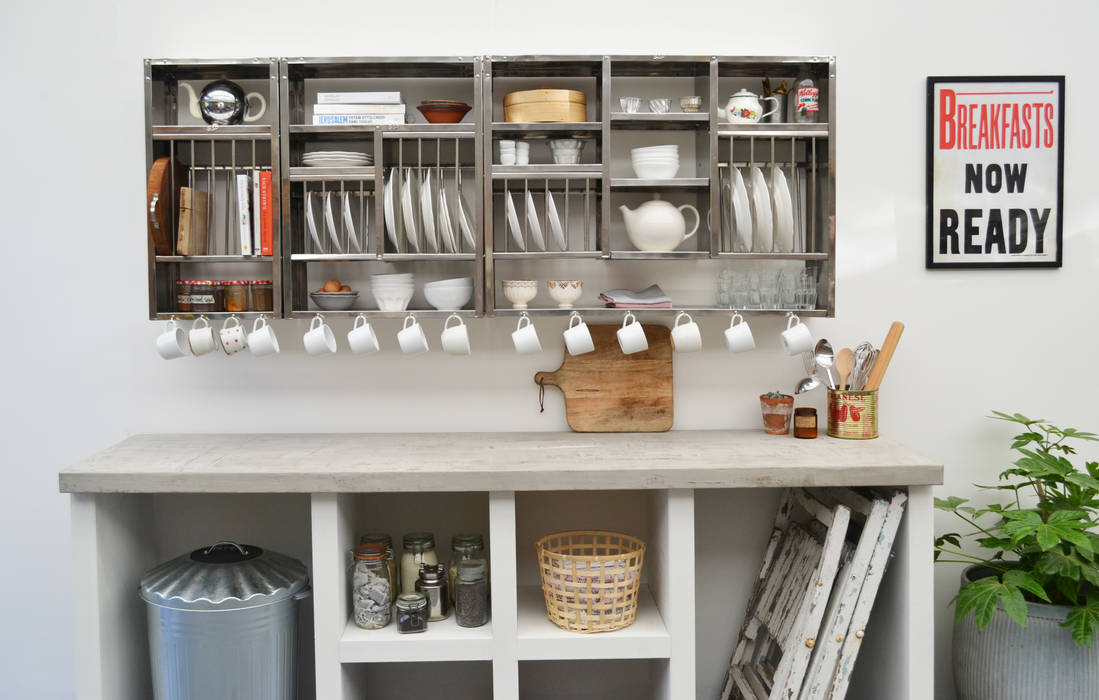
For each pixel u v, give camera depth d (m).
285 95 2.19
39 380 2.38
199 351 2.21
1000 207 2.38
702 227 2.33
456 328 2.16
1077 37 2.37
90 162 2.35
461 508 2.41
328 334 2.25
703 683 2.46
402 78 2.36
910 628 1.98
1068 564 1.94
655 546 2.21
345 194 2.20
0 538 2.40
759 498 2.43
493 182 2.32
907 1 2.36
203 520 2.41
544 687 2.43
